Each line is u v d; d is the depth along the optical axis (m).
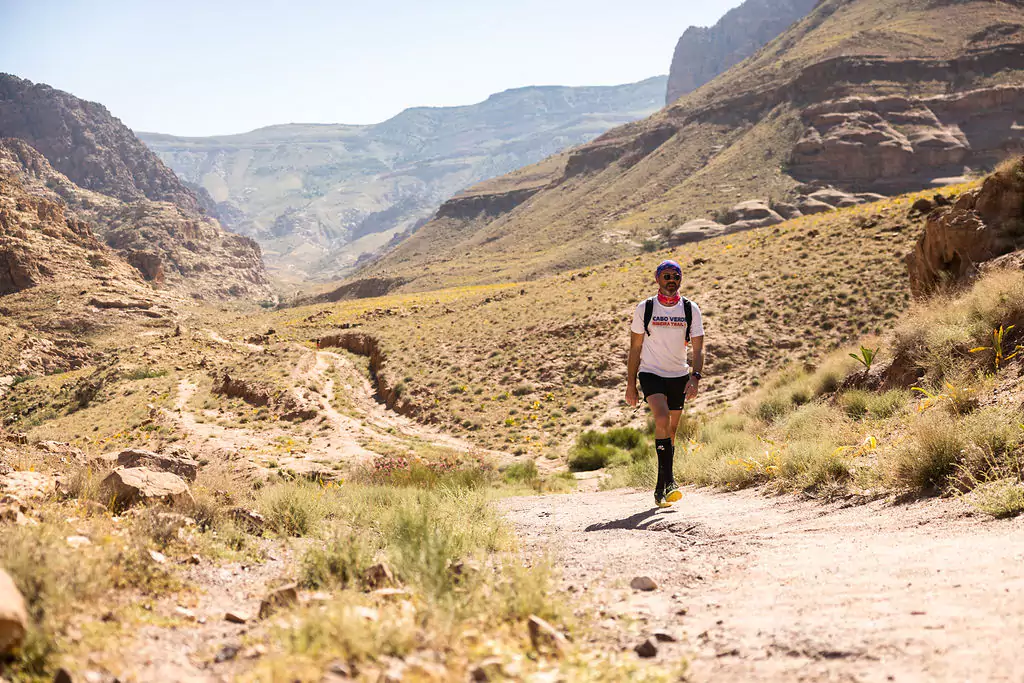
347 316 101.44
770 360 37.97
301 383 52.75
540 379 44.47
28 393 85.25
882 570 3.54
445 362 52.19
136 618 2.91
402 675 2.23
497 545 5.48
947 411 7.21
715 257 57.84
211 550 4.64
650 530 5.96
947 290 13.77
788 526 5.41
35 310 165.88
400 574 3.87
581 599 3.60
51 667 2.28
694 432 18.48
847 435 8.58
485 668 2.34
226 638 2.82
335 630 2.50
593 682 2.34
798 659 2.42
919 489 5.71
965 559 3.49
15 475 6.74
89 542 3.82
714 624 2.99
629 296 53.53
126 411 56.34
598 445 27.41
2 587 2.36
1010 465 5.08
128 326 162.25
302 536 5.93
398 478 16.39
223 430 42.53
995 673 2.05
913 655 2.29
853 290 41.28
